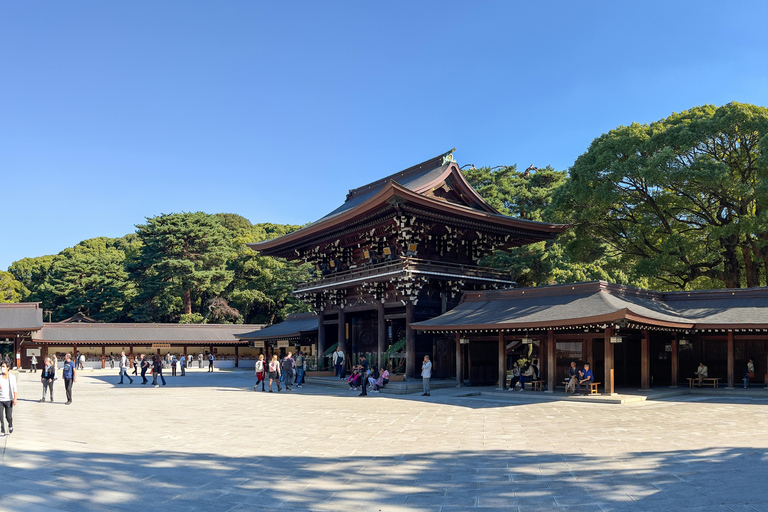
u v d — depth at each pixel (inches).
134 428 848.3
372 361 1957.4
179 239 4062.5
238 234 5472.4
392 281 1764.3
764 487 476.1
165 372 2647.6
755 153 1927.9
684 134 1882.4
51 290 4128.9
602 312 1207.6
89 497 453.7
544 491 482.0
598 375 1344.7
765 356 1433.3
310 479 527.2
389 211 1729.8
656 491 474.0
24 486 473.1
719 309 1440.7
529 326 1272.1
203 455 638.5
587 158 2165.4
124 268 4571.9
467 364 1755.7
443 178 1875.0
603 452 639.1
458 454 639.8
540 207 2940.5
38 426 849.5
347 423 900.0
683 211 2139.5
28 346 3070.9
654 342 1553.9
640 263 2049.7
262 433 800.3
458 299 1893.5
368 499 462.6
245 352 3469.5
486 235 1991.9
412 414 1004.6
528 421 900.6
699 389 1369.3
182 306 4222.4
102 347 3203.7
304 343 2691.9
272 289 4121.6
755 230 1828.2
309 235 2064.5
